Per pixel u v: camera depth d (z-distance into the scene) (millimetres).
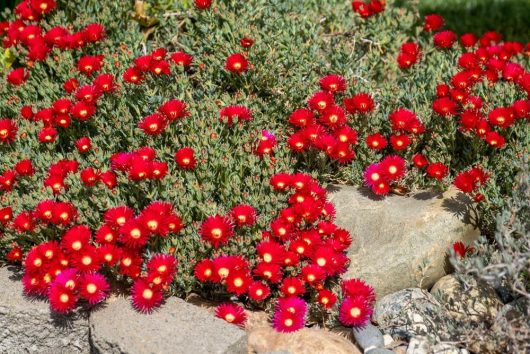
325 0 1996
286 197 1570
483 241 1462
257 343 1453
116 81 1747
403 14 1966
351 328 1512
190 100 1683
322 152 1616
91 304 1490
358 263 1548
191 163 1558
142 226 1468
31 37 1812
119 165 1550
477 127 1585
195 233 1523
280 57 1808
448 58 1857
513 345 1373
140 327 1435
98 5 1909
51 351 1517
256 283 1486
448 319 1445
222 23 1846
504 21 2412
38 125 1694
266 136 1643
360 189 1658
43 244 1493
